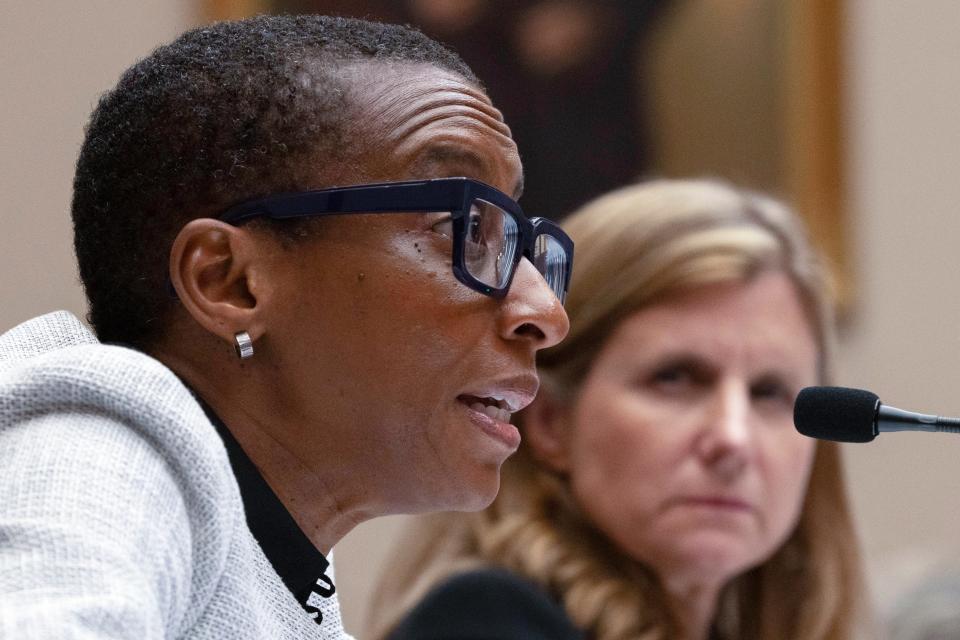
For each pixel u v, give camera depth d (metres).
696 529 9.04
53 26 17.02
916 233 20.33
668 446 9.09
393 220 5.12
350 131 5.16
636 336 9.26
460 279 5.13
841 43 20.34
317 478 5.19
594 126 19.62
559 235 5.66
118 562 3.80
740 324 9.27
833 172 20.16
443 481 5.20
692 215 9.46
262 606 4.70
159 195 5.07
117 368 4.30
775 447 9.27
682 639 9.30
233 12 17.91
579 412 9.33
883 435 19.73
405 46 5.48
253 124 5.09
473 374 5.16
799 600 10.06
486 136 5.37
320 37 5.34
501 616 8.54
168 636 4.18
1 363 4.79
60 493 3.93
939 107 20.58
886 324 20.08
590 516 9.26
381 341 5.07
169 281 5.05
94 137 5.23
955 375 20.12
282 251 5.09
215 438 4.39
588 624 8.85
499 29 19.41
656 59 19.83
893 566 18.52
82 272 5.27
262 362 5.10
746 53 20.17
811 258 9.82
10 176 16.61
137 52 17.33
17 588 3.64
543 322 5.23
